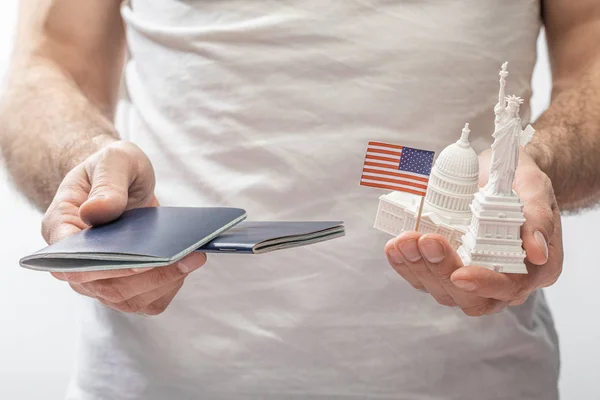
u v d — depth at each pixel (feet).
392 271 4.84
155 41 5.29
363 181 4.45
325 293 4.84
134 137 5.41
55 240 4.11
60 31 5.85
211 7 5.05
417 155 4.38
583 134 5.26
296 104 4.89
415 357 4.87
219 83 4.98
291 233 3.72
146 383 4.98
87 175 4.30
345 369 4.88
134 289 3.83
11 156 5.29
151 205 4.71
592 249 10.89
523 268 4.01
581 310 10.61
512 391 4.99
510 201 4.08
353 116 4.87
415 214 4.60
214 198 5.01
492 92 5.05
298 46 4.87
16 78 5.66
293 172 4.89
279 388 4.91
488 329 4.90
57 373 10.11
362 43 4.84
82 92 5.82
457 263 3.75
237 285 4.89
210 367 4.91
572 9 5.57
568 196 5.35
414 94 4.89
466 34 4.93
